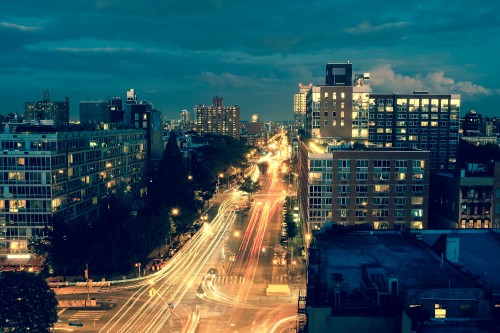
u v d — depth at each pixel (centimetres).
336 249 6525
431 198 15338
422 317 4131
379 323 4403
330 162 14000
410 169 13912
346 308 4475
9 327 8206
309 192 14138
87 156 16550
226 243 16925
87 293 12075
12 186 13975
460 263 6066
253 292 12069
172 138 19150
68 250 12525
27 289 8575
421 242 6756
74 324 10050
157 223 14675
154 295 11919
